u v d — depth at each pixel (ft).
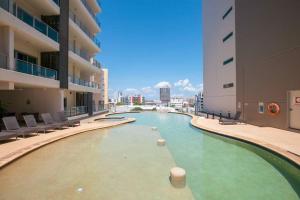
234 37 59.47
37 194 14.12
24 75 34.71
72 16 64.34
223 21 68.90
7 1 32.27
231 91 62.08
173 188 15.37
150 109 115.55
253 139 28.94
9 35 32.42
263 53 43.34
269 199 14.06
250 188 15.79
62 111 45.68
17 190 14.71
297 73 34.09
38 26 40.81
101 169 19.25
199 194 14.65
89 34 77.82
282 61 37.60
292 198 14.21
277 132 35.17
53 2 45.09
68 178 16.98
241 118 53.16
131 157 23.36
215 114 76.38
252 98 47.52
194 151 26.73
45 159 21.98
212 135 37.81
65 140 32.07
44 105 48.78
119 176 17.57
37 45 43.70
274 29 39.63
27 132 28.84
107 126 45.32
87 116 68.64
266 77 42.29
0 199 13.35
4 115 40.93
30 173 17.95
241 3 53.47
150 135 37.83
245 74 51.16
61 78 48.44
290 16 35.47
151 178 17.24
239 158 23.85
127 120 58.49
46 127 33.60
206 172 19.26
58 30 47.91
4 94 48.91
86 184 15.85
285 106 37.11
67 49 51.60
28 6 43.91
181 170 16.49
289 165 20.31
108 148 27.45
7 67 32.14
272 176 18.35
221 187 15.92
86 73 80.94
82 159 22.24
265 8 42.52
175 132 41.75
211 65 83.15
